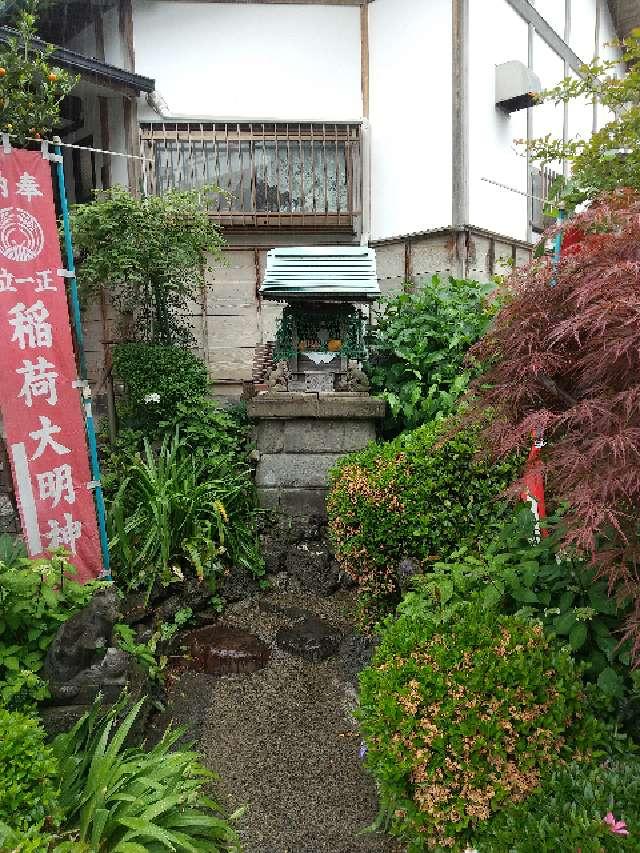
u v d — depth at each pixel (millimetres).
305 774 3311
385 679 2490
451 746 2248
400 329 6453
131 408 6484
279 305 8219
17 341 3639
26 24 4406
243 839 2900
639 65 3793
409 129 7832
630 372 1993
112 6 7945
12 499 5266
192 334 8172
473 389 2594
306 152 7918
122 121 7805
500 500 3867
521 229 9000
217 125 7812
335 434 5941
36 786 2418
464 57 7305
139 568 4910
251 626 4758
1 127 4098
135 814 2475
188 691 4031
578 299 1975
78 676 3270
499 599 2891
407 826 2420
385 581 4270
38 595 3350
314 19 7957
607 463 1981
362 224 8188
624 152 3891
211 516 5414
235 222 7855
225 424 6234
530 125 9039
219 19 7914
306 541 5781
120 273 6195
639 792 2076
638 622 2078
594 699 2439
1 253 3543
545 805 2090
